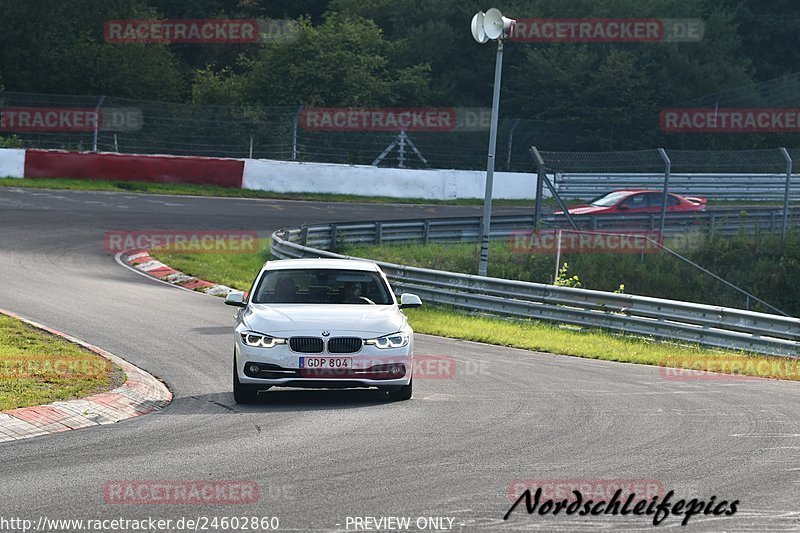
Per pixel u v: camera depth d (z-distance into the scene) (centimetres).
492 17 8331
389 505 2509
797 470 2942
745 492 2686
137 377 4406
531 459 3045
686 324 6969
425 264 10262
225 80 19650
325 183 15275
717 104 19875
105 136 15588
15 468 2888
